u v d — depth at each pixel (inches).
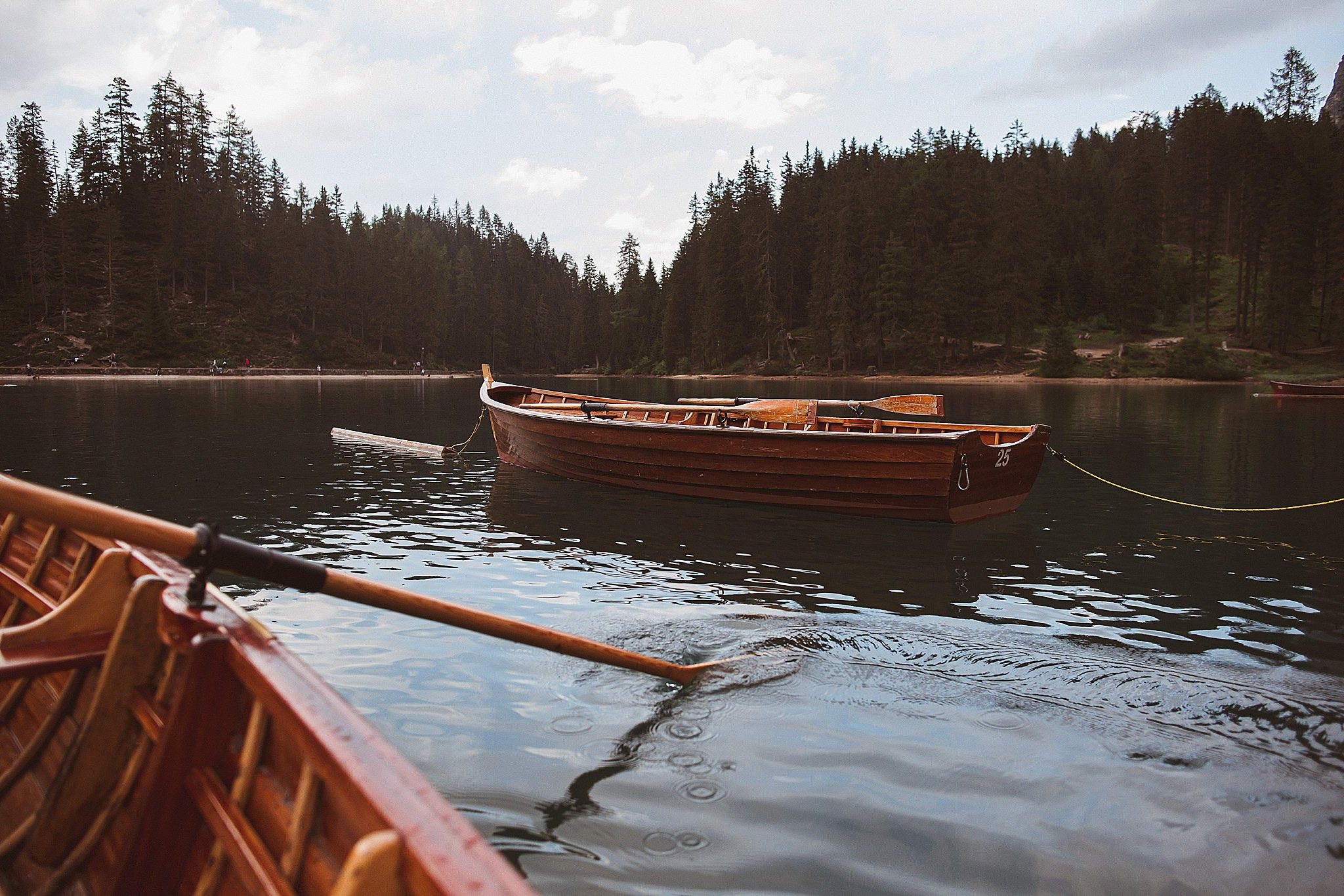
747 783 128.0
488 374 598.2
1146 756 138.7
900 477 343.3
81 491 390.6
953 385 2073.1
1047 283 2940.5
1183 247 3373.5
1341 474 479.2
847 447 351.9
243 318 3238.2
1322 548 301.7
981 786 128.5
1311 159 2829.7
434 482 446.3
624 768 131.7
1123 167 4008.4
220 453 553.0
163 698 82.3
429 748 136.6
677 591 238.7
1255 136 2684.5
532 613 214.5
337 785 55.0
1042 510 382.0
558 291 5201.8
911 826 116.6
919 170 3228.3
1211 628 209.3
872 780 129.5
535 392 589.3
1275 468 507.5
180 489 403.5
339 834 55.9
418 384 2188.7
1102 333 2760.8
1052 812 121.3
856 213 2733.8
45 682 106.9
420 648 183.0
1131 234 2785.4
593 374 4074.8
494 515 354.6
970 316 2507.4
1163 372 2139.5
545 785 125.9
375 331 3597.4
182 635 78.8
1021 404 1221.1
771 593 237.9
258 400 1235.2
